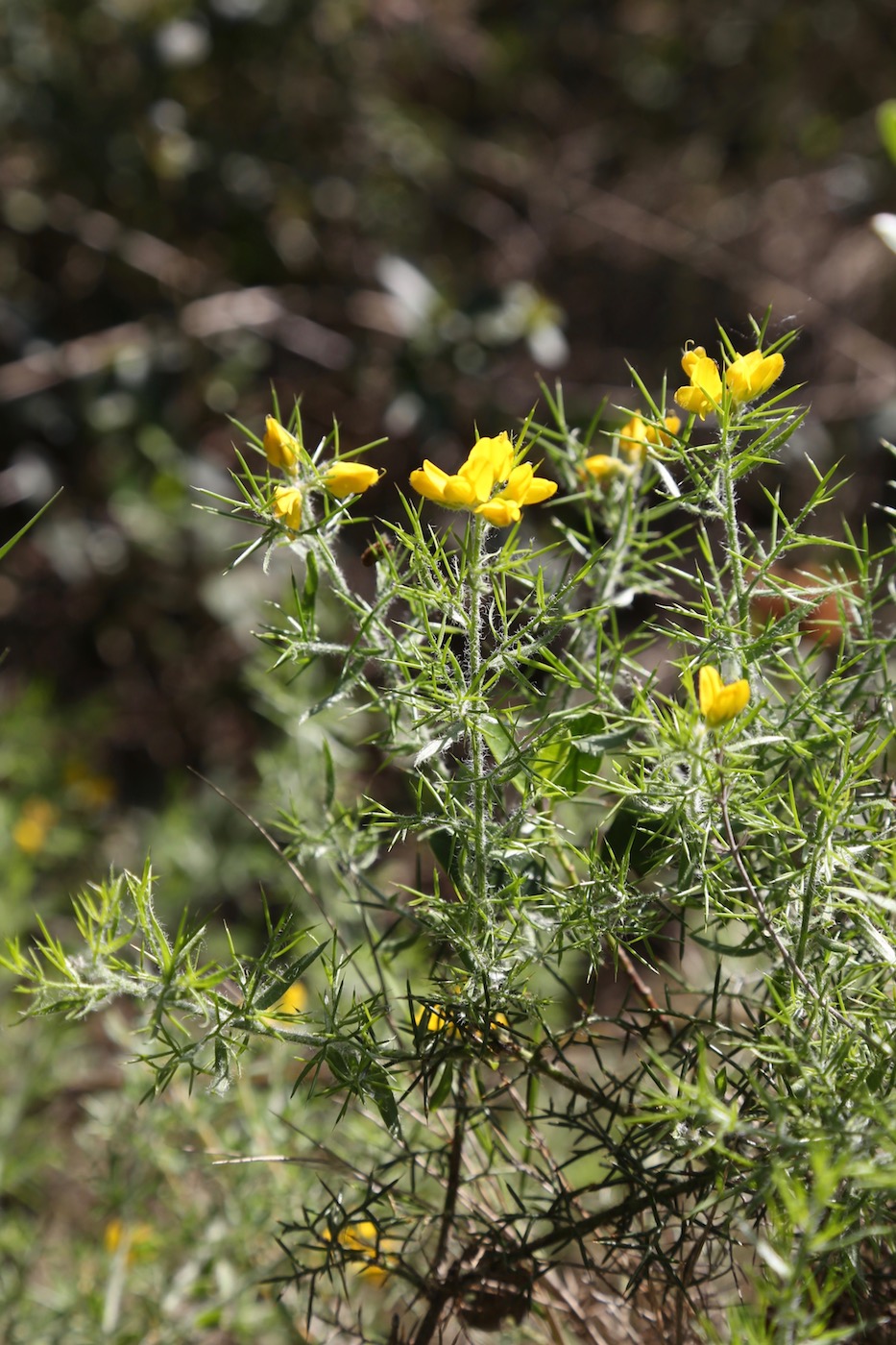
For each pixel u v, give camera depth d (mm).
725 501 631
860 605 660
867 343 1796
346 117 1817
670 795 615
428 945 668
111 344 1607
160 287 1680
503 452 613
